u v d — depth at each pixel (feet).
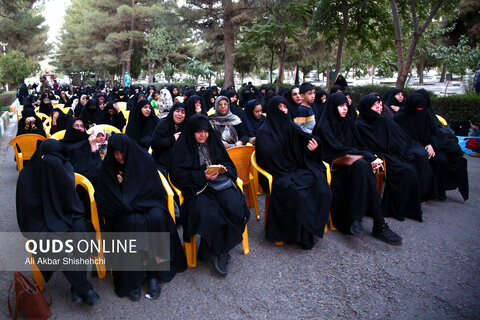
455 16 38.83
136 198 9.87
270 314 8.78
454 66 36.88
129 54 97.66
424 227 13.10
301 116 16.79
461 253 11.24
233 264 10.97
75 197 9.84
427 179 14.79
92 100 22.47
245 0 56.95
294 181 11.73
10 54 87.97
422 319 8.45
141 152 10.30
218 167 10.69
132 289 9.40
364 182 12.01
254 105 18.52
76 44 148.05
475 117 27.30
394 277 10.11
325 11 37.04
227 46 61.52
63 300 9.37
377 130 14.37
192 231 10.40
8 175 20.54
